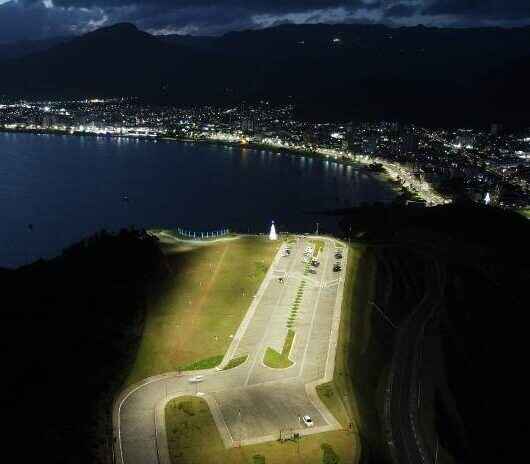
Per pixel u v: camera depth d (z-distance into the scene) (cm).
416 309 19962
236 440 12175
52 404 12950
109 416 12875
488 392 15312
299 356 15950
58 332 15938
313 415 13200
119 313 17700
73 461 11269
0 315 16362
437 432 13250
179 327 17300
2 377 13500
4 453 11238
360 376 15212
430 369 16012
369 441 12469
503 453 12938
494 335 18538
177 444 11975
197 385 14300
